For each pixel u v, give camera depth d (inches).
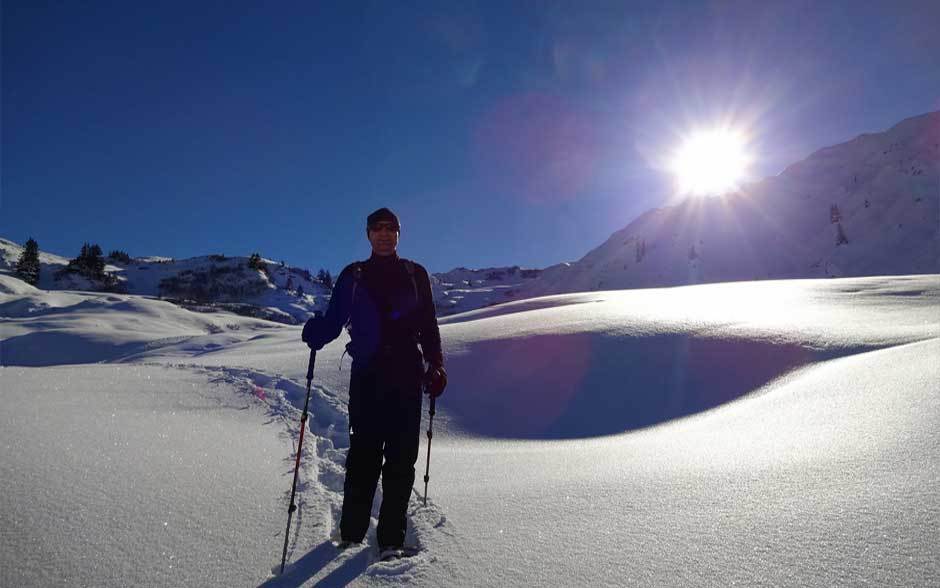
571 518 91.3
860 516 75.4
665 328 370.9
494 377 314.0
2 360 1108.5
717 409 242.8
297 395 245.1
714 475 104.2
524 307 850.1
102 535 84.8
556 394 289.1
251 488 113.6
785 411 161.3
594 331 374.6
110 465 114.5
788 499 86.0
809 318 383.2
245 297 7037.4
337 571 78.7
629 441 179.9
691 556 72.4
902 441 102.7
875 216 6624.0
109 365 280.7
